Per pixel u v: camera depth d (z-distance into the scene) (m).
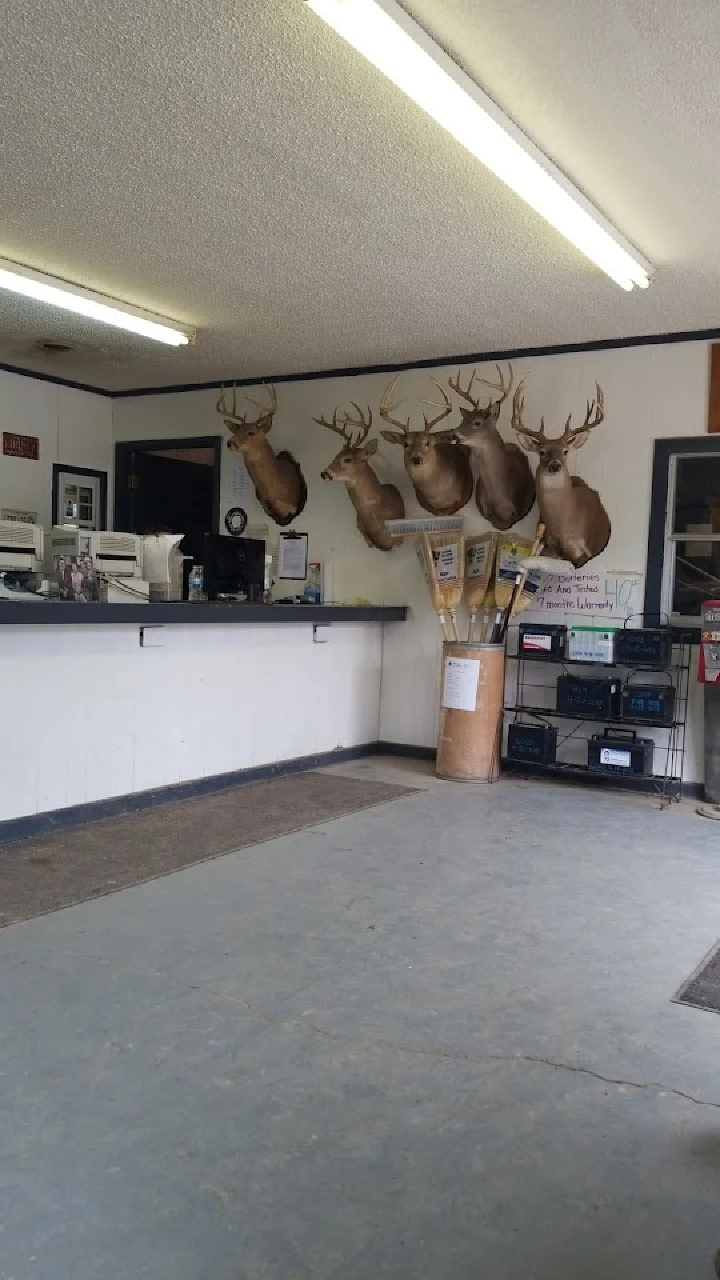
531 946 3.20
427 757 6.71
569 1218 1.82
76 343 6.39
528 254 4.59
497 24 2.81
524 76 3.08
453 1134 2.08
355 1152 2.00
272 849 4.28
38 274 4.99
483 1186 1.90
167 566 5.62
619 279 4.61
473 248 4.54
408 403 6.69
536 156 3.44
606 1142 2.06
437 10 2.76
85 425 7.73
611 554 5.98
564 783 6.04
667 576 5.86
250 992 2.77
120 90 3.20
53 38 2.90
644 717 5.53
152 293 5.34
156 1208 1.81
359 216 4.21
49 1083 2.23
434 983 2.87
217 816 4.85
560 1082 2.31
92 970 2.89
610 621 5.98
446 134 3.43
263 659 5.75
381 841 4.47
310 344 6.32
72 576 4.73
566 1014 2.69
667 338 5.78
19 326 5.98
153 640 4.94
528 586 6.00
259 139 3.52
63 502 7.56
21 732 4.27
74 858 4.03
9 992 2.72
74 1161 1.94
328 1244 1.73
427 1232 1.77
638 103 3.21
